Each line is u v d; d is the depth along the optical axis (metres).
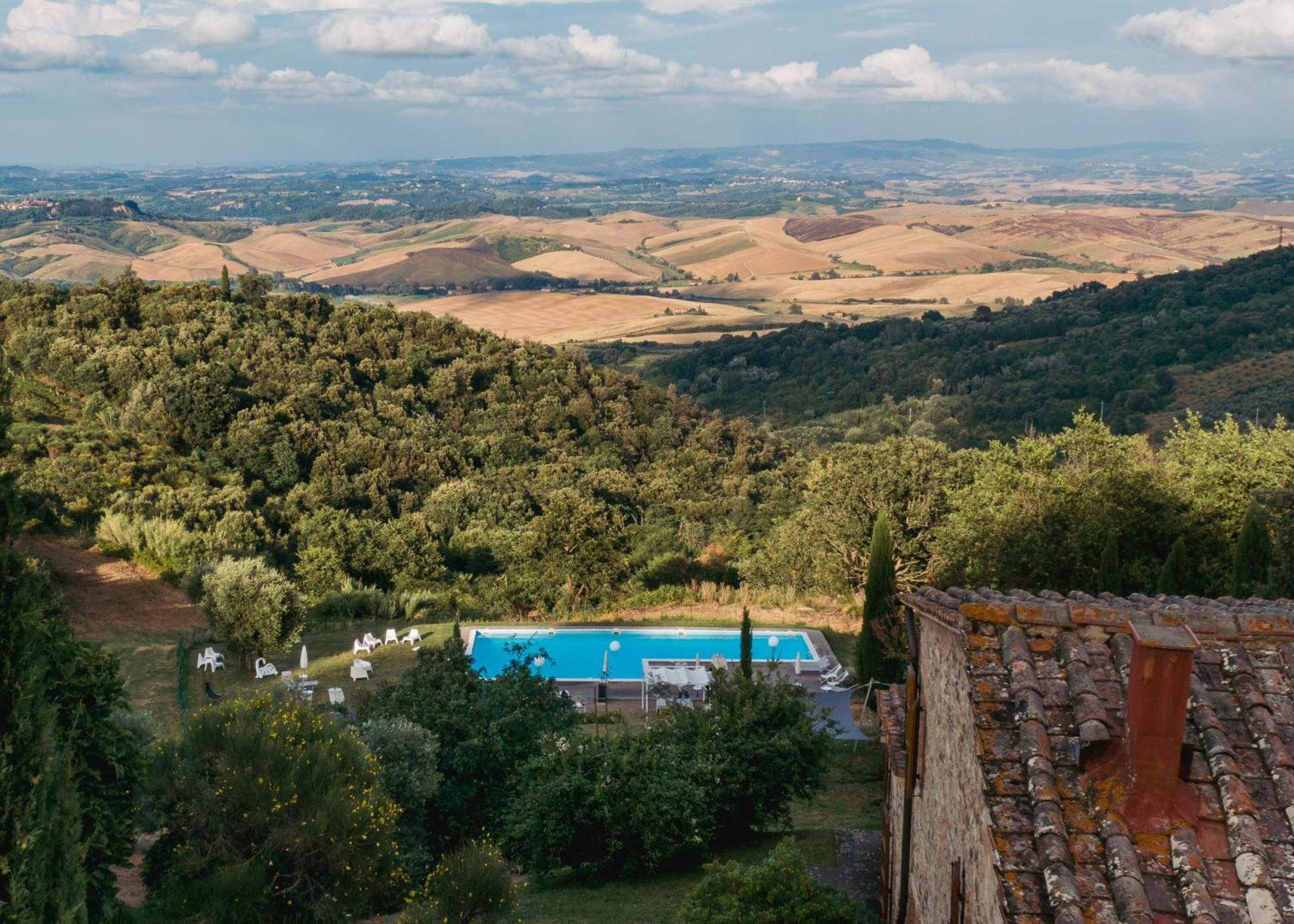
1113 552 22.72
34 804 7.23
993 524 28.45
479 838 16.81
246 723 13.35
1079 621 7.22
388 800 13.88
